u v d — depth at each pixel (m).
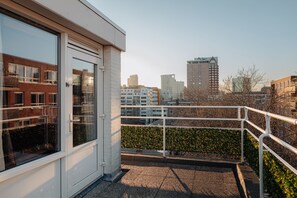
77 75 3.12
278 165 2.21
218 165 4.38
